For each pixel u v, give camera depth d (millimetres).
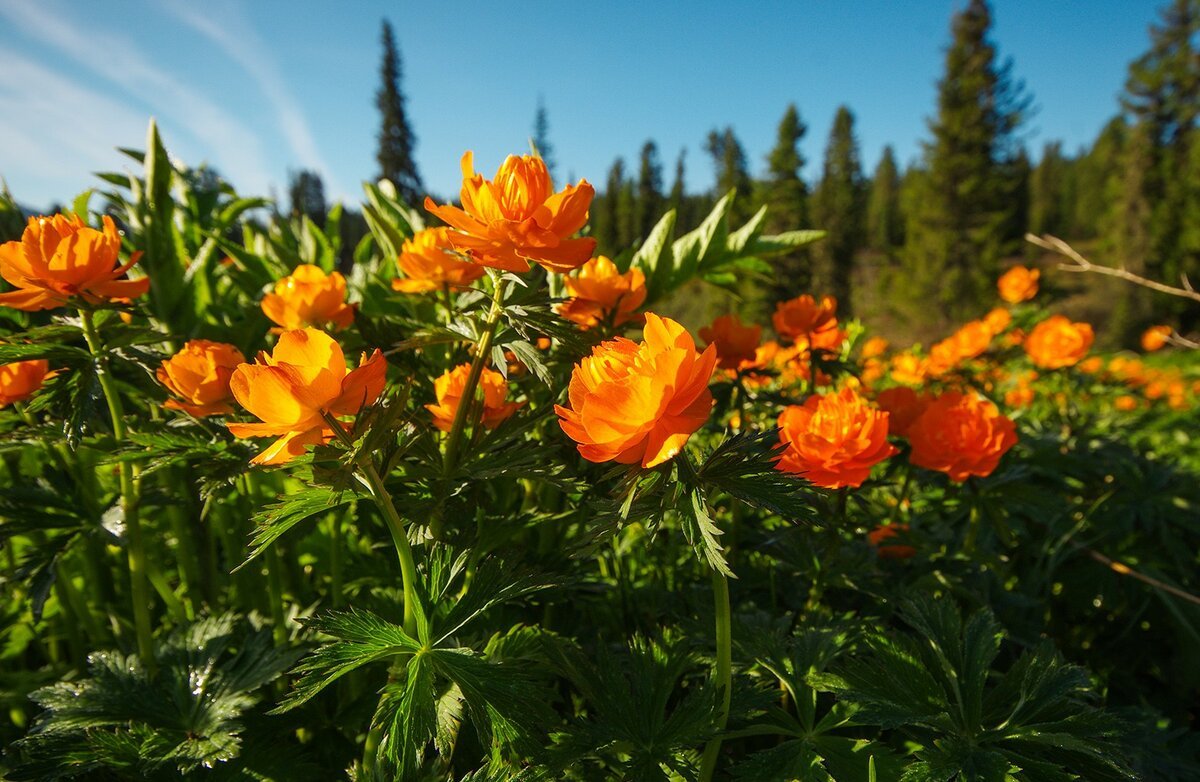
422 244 1349
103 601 1728
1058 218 60969
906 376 3158
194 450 1188
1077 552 2096
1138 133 32625
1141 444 2701
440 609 956
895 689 1063
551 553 1381
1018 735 992
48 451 1557
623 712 1013
